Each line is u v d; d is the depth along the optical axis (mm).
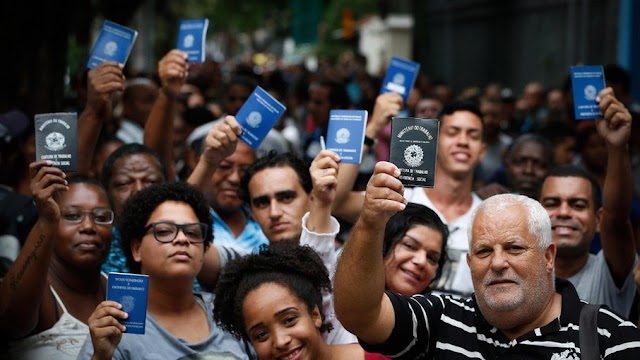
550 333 4137
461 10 18750
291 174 5930
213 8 49844
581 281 5969
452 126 6707
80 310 5340
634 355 3992
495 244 4156
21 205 6000
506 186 8062
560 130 8969
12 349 5035
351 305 4102
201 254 5117
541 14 15898
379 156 10555
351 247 4066
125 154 6301
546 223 4195
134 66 25062
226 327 4668
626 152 5723
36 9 10367
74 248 5309
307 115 14305
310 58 48375
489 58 17625
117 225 5508
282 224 5891
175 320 5027
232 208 6480
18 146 7008
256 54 54750
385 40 32844
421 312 4297
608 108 5746
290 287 4480
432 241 5262
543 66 15734
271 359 4457
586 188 5992
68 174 6000
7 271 5301
